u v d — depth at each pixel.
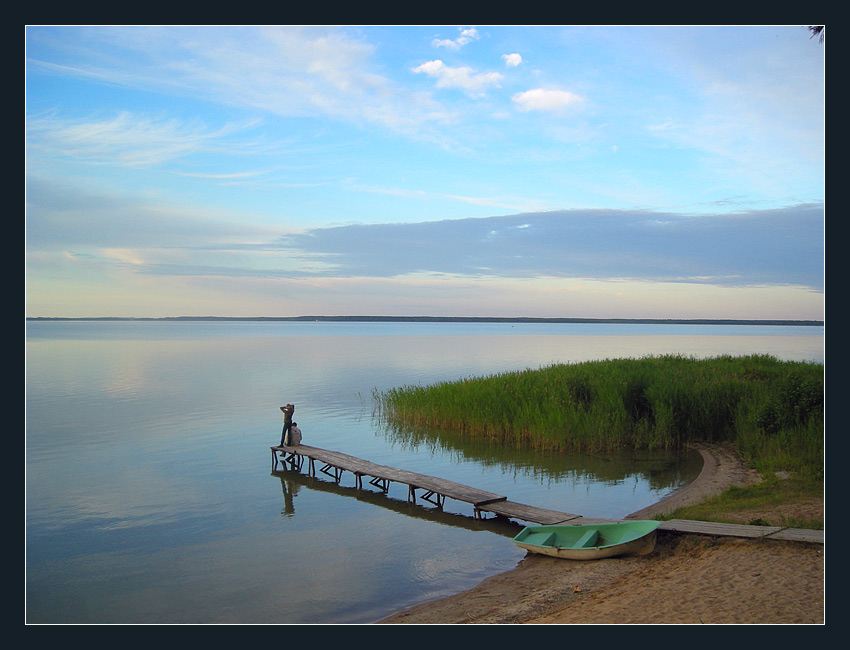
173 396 38.47
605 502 16.42
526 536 13.09
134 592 11.35
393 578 11.89
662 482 18.31
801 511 12.27
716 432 23.22
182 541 14.18
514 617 9.38
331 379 48.19
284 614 10.35
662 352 71.94
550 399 24.64
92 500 17.33
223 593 11.30
